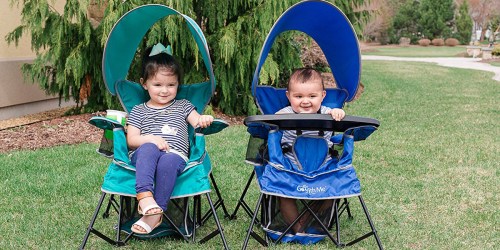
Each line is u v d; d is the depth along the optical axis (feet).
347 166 11.20
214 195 15.25
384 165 18.65
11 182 16.29
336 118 10.39
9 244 11.69
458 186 16.21
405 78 51.24
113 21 24.04
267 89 12.54
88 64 26.76
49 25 26.05
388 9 138.41
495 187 16.12
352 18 30.96
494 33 136.36
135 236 11.93
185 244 11.60
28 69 27.25
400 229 12.70
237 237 12.19
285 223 11.99
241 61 26.43
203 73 27.96
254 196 15.11
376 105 33.42
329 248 11.53
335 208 11.60
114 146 11.07
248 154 11.77
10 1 28.45
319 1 10.99
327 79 44.29
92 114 27.61
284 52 28.35
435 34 143.02
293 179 11.04
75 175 17.01
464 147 21.48
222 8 26.91
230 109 29.07
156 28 24.35
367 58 87.40
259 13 25.82
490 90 42.42
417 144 21.89
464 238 12.25
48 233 12.26
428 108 32.27
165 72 11.97
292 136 11.75
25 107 30.12
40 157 19.43
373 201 14.79
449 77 53.47
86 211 13.83
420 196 15.21
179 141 11.87
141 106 12.42
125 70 12.74
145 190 10.52
